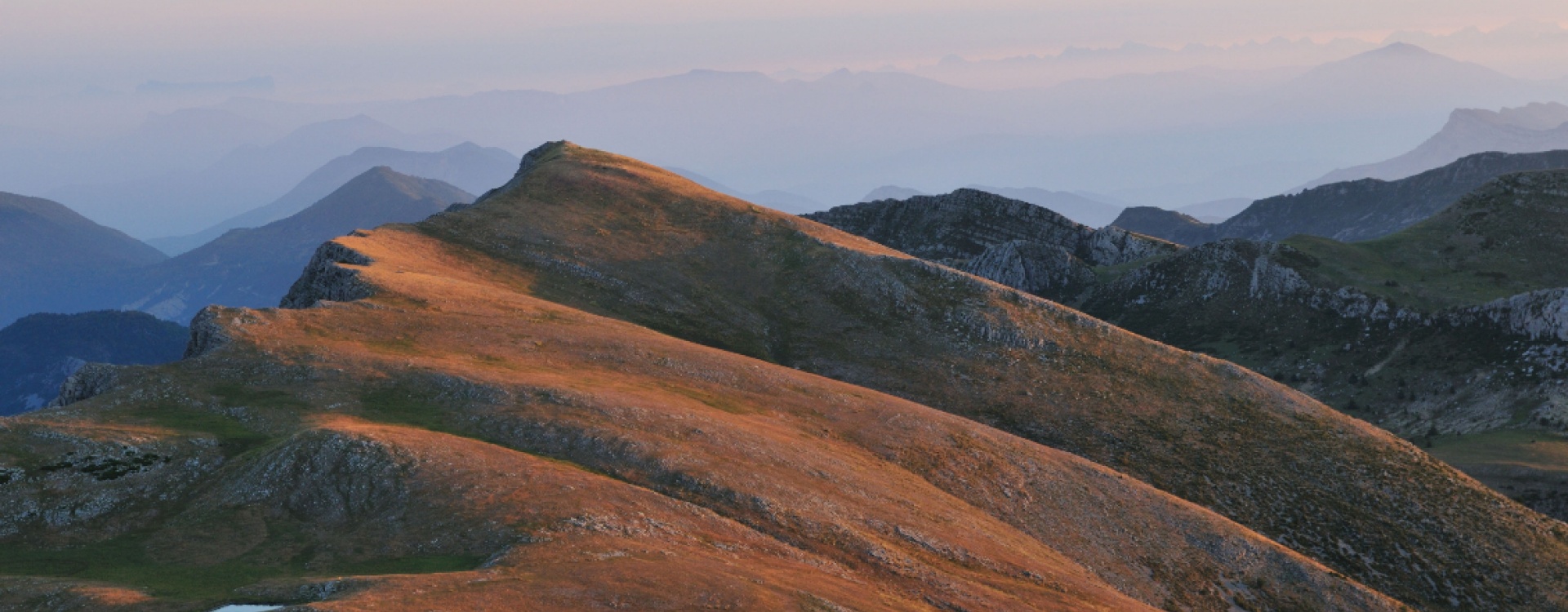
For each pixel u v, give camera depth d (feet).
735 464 197.57
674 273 445.78
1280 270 635.25
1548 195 648.79
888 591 157.48
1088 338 399.03
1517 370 469.16
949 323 405.18
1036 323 403.95
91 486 159.12
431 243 415.03
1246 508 289.94
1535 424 427.74
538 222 468.34
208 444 178.29
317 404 204.74
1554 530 299.17
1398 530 288.30
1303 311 607.37
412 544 143.13
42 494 154.71
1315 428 345.92
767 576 142.31
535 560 131.44
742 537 162.81
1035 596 176.14
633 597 122.52
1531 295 490.08
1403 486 311.88
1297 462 321.52
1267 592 230.48
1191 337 643.04
